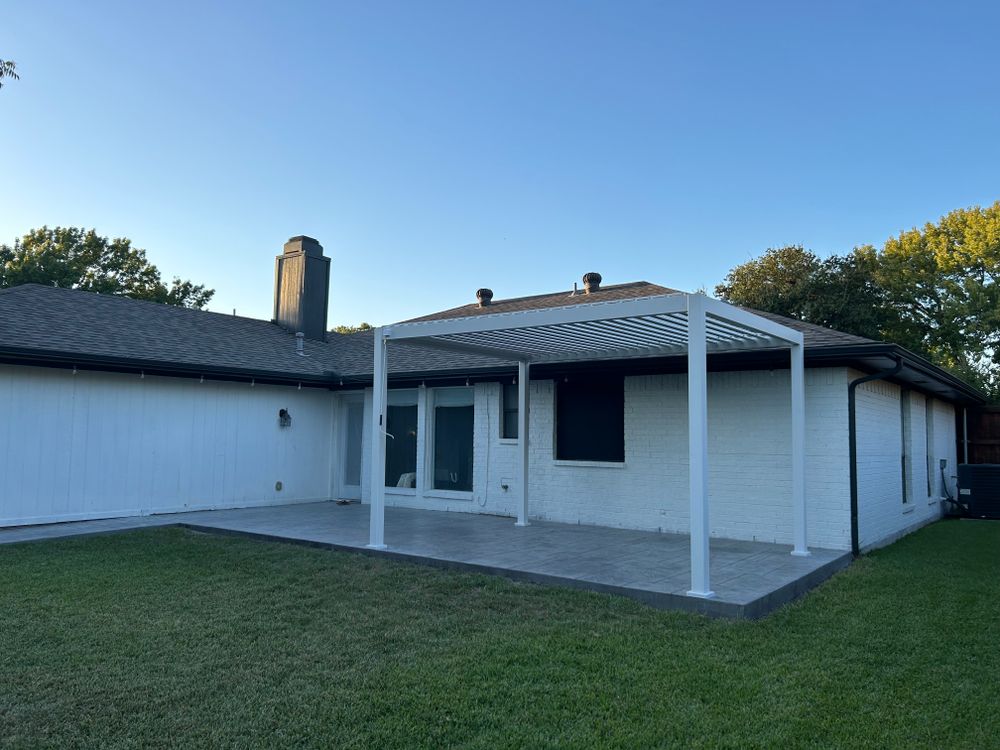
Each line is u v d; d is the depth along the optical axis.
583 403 11.45
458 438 12.98
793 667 4.83
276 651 5.11
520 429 10.97
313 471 14.59
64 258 32.53
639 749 3.66
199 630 5.57
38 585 7.00
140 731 3.81
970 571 8.05
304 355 15.28
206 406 12.80
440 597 6.61
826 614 6.20
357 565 7.97
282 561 8.20
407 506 13.39
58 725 3.87
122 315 13.68
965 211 28.62
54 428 10.87
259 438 13.60
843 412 8.98
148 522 10.98
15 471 10.43
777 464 9.41
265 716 4.00
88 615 5.97
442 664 4.84
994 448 16.61
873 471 9.84
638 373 10.70
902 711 4.14
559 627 5.68
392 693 4.32
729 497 9.74
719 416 9.91
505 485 12.16
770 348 8.78
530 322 7.59
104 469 11.41
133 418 11.79
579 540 9.39
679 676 4.64
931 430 13.80
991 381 27.70
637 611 6.14
